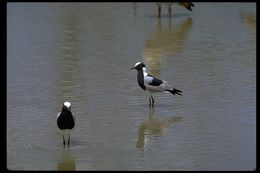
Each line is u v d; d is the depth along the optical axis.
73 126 13.90
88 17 34.47
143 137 14.69
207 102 17.67
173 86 19.45
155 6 38.91
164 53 24.70
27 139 14.70
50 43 27.23
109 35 29.05
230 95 18.33
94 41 27.62
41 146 14.18
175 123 15.80
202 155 13.37
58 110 17.17
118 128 15.41
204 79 20.30
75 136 14.87
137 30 30.34
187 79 20.36
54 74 21.50
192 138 14.53
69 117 13.77
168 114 16.61
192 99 18.06
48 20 33.47
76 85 19.91
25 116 16.61
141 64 17.52
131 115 16.55
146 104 17.67
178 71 21.53
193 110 16.95
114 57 24.16
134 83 20.12
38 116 16.59
